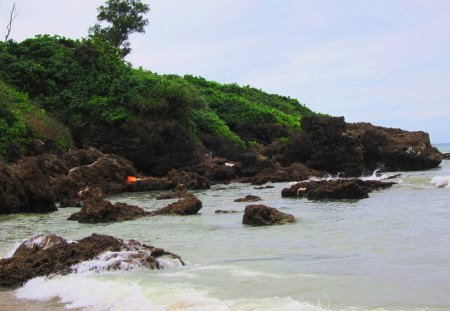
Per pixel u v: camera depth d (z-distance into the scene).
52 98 48.19
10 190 25.52
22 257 12.21
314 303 8.16
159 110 48.44
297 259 11.73
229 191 34.84
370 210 20.98
